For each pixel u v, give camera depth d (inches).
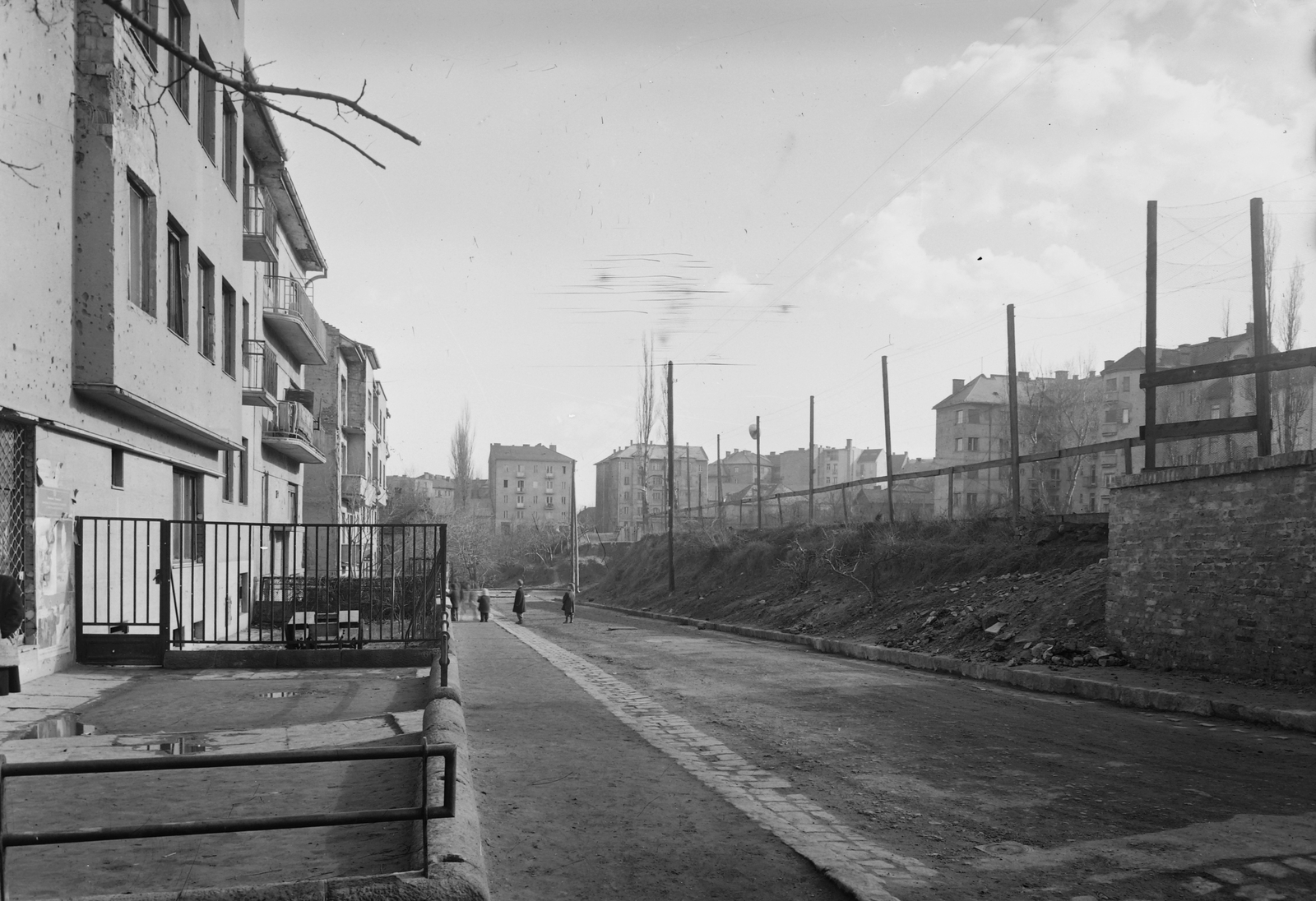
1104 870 196.4
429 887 153.6
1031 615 637.9
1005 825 228.8
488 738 333.4
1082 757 309.7
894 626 767.1
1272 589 447.8
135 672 433.7
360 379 1685.5
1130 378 2519.7
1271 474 451.8
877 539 997.8
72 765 136.9
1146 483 537.0
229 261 676.1
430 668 477.7
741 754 313.9
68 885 165.5
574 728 358.9
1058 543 770.2
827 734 351.3
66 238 410.3
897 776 281.7
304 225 1115.3
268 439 972.6
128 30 435.5
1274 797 256.5
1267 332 504.4
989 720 386.6
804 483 4665.4
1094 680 475.8
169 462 564.7
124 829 141.0
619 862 201.3
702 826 227.5
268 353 973.8
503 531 4092.0
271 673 449.4
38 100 384.8
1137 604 537.6
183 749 276.2
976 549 841.5
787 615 995.3
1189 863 200.4
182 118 542.3
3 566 378.0
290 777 243.4
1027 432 2202.3
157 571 453.7
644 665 609.6
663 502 3624.5
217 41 621.9
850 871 192.4
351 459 1689.2
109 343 424.5
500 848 209.0
